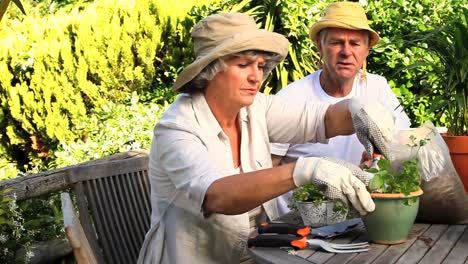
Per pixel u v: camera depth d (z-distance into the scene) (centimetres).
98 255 246
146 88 645
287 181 172
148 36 629
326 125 236
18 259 315
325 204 212
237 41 200
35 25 646
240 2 598
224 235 216
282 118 239
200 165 189
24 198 296
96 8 650
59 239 343
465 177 244
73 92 612
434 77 496
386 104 307
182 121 207
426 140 210
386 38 519
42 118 614
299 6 545
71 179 249
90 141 536
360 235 205
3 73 611
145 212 276
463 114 258
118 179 268
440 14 534
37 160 633
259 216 243
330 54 291
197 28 212
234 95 210
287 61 560
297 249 192
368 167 209
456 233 205
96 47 618
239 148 231
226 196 175
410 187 190
